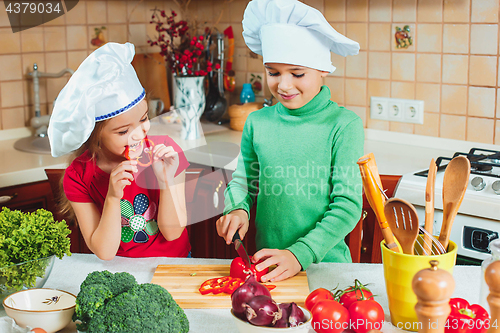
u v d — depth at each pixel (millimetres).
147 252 1234
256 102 2482
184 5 2818
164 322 708
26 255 871
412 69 2102
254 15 1168
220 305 900
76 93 952
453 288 619
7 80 2375
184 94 2379
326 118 1259
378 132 2242
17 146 2236
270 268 1048
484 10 1871
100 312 722
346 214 1141
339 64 2309
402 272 755
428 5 2004
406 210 722
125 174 1056
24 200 1942
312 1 2336
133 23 2727
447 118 2049
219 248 1861
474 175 1526
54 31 2479
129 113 1008
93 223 1177
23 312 774
